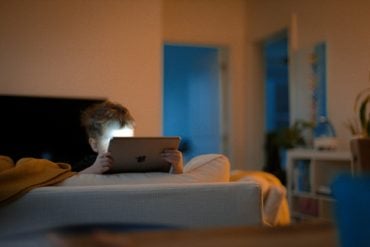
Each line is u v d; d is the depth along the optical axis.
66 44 3.69
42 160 1.43
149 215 1.31
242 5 5.14
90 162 2.24
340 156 2.89
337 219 0.70
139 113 3.82
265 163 4.78
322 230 0.78
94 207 1.26
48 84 3.63
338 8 3.41
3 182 1.24
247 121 5.00
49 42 3.65
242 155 5.05
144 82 3.86
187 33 4.88
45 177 1.32
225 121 5.09
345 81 3.29
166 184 1.37
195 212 1.36
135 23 3.88
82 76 3.71
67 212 1.24
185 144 5.66
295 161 3.57
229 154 5.03
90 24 3.76
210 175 1.56
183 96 5.76
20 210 1.21
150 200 1.32
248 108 4.99
